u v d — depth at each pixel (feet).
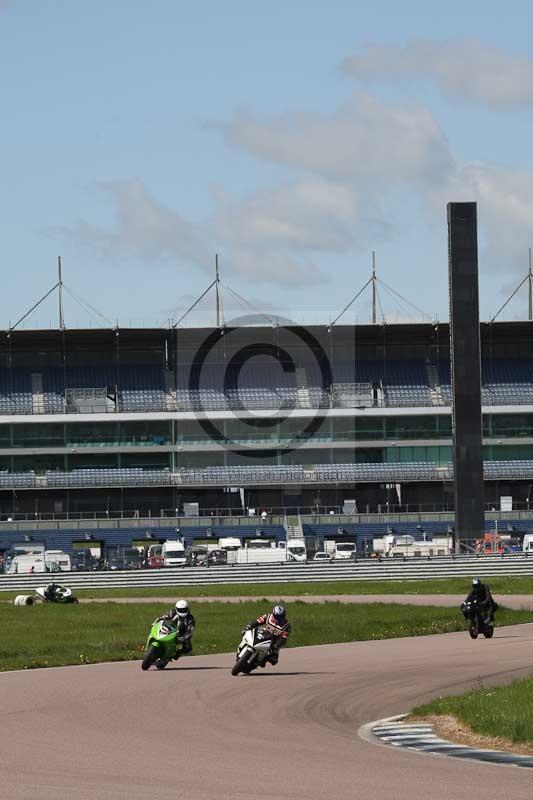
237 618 175.83
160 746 69.51
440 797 54.34
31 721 80.28
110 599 236.02
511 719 75.15
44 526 396.57
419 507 427.74
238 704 90.53
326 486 422.82
